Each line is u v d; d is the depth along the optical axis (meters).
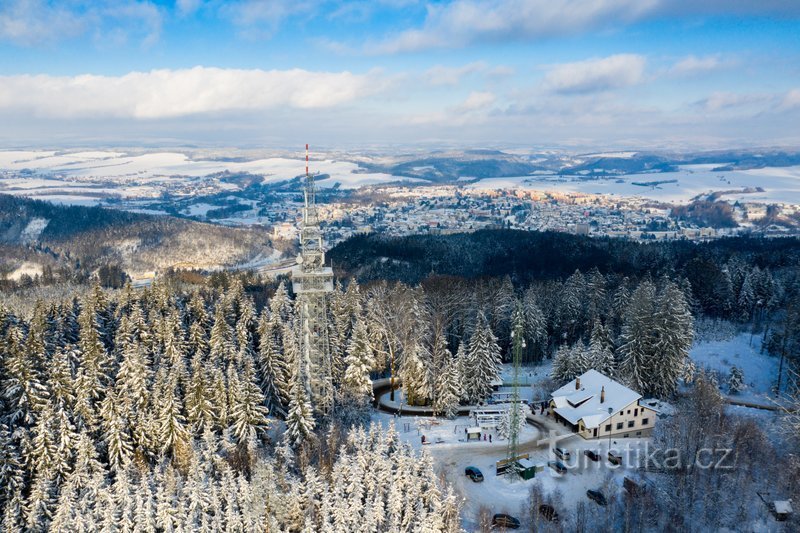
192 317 108.62
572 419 81.12
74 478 62.38
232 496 59.69
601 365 92.31
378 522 58.12
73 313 103.31
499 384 95.19
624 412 80.00
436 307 109.88
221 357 91.06
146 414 72.94
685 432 71.94
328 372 84.69
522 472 70.00
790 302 112.19
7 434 66.19
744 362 104.38
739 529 58.53
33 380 72.00
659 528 59.41
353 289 117.94
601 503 64.19
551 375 98.00
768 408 86.62
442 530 57.41
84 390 72.00
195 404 74.06
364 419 83.94
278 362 88.56
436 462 74.31
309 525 55.56
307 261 84.81
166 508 58.78
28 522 59.56
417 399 92.56
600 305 119.12
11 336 83.31
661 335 89.69
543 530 60.72
